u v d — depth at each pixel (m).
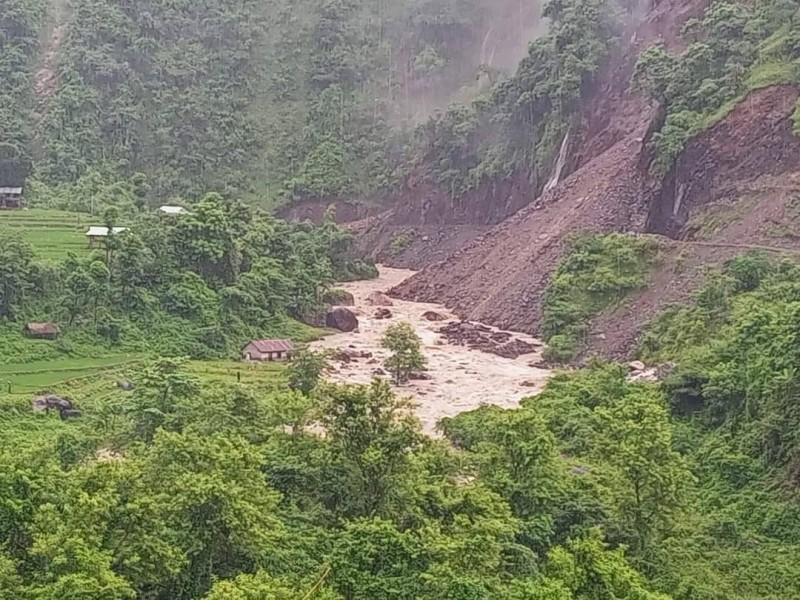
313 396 52.34
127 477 39.28
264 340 95.75
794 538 51.81
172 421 56.06
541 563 43.28
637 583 39.16
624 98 134.25
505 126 156.75
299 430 49.72
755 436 60.38
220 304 98.44
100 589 32.50
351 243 150.75
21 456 41.69
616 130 132.25
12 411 68.38
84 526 35.38
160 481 40.62
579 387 72.56
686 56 110.88
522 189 151.00
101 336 88.56
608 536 46.94
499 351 97.56
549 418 64.44
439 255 156.38
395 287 134.50
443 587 36.00
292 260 112.31
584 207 116.56
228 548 38.47
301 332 103.38
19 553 36.66
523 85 152.12
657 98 113.38
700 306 84.62
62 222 121.75
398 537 38.84
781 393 59.91
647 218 109.12
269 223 121.75
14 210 129.38
